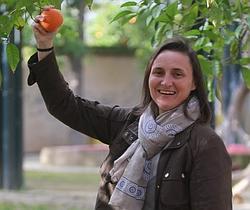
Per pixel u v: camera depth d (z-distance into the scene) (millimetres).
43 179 15516
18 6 3734
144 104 3674
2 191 13234
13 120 13453
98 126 3807
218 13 4133
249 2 4543
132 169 3441
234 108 17047
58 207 11117
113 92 24422
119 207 3455
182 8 4645
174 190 3348
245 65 4727
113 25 23656
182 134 3418
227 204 3322
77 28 20688
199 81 3562
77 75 22359
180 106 3488
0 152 13570
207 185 3293
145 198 3422
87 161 19328
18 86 13461
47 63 3703
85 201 11938
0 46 12898
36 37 3674
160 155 3416
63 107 3795
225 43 4656
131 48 24031
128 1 4523
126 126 3695
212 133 3396
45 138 24375
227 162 3369
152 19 4562
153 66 3545
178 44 3553
